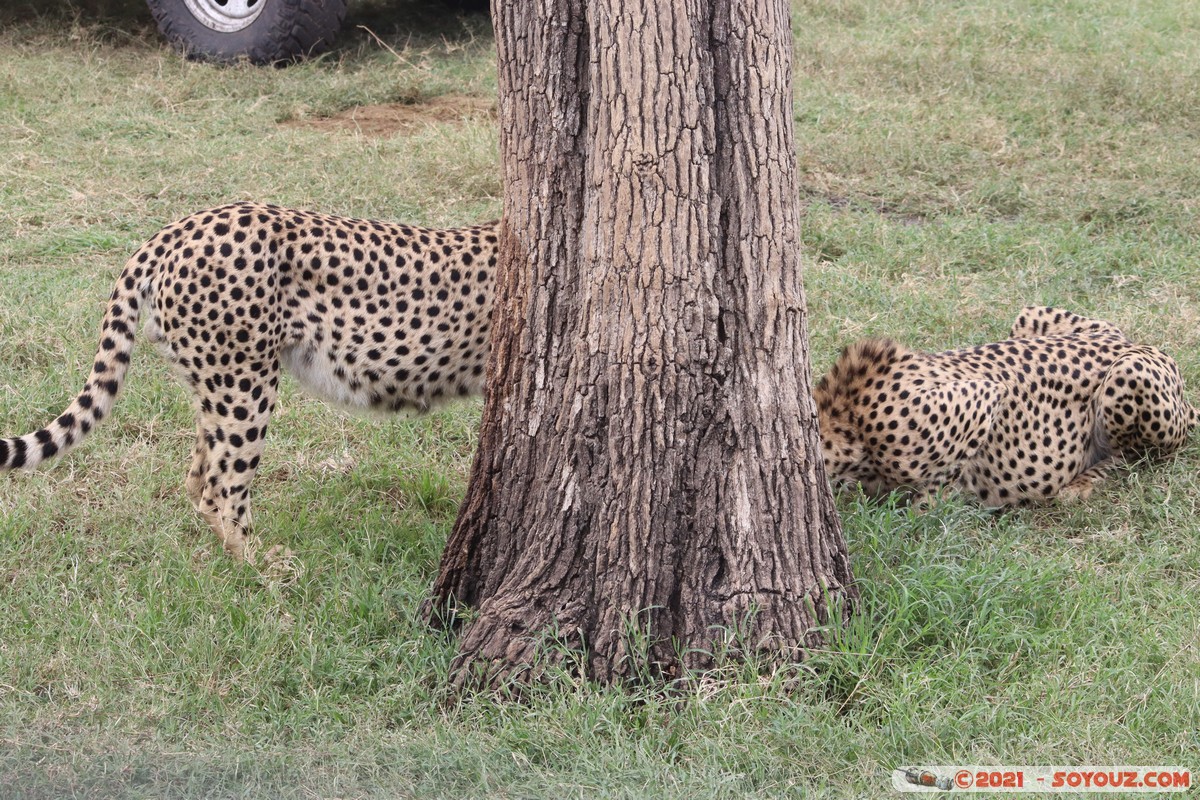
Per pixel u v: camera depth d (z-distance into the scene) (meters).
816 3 25.53
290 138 17.66
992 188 16.28
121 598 8.42
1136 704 7.29
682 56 6.93
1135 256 14.30
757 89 7.07
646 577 7.34
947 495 9.75
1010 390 10.04
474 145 16.75
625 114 6.98
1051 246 14.48
